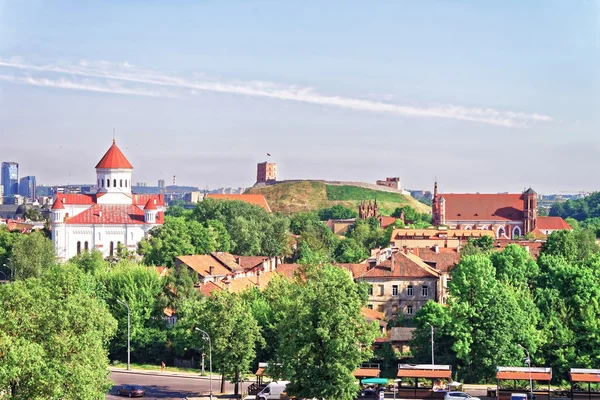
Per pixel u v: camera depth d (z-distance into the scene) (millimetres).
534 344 196500
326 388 151625
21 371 130125
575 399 176000
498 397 174375
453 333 195375
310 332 154250
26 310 143500
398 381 189250
